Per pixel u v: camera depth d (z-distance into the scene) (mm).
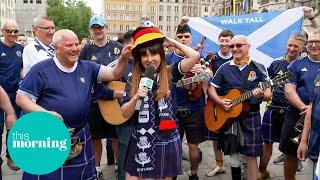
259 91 4297
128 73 4512
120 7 115188
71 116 3383
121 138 4516
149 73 3273
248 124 4484
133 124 3514
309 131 3852
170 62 4766
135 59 3520
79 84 3461
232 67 4633
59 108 3332
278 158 6277
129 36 4996
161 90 3441
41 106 3365
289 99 4445
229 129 4582
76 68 3490
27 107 3279
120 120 4406
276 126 5312
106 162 6328
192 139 5078
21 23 76125
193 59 3805
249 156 4512
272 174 5711
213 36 8312
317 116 3498
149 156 3434
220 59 5641
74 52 3328
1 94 3639
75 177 3457
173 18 111062
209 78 4715
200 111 5078
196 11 110812
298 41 5254
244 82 4520
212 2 110250
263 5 48688
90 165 3592
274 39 7688
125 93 3566
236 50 4539
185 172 5727
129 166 3514
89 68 3609
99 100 4496
